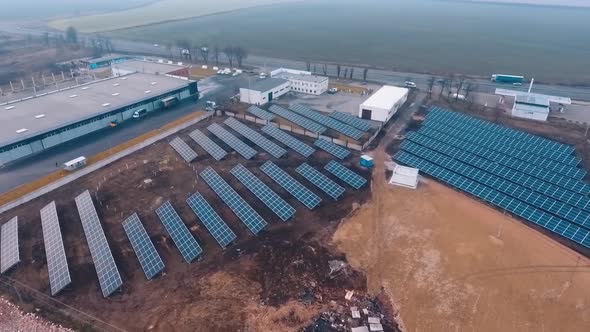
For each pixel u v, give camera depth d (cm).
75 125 8350
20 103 9106
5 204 6012
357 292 4462
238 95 11231
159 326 4050
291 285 4544
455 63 16550
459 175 6738
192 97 11181
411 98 11062
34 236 5447
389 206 6019
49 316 4184
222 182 6544
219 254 5056
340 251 5066
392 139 8388
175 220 5600
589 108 10388
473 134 8025
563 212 5662
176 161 7481
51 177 6850
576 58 17488
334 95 11469
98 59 16050
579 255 4966
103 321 4116
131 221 5584
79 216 5841
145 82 10994
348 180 6631
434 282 4566
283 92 11475
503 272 4691
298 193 6244
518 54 18425
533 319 4078
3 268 4822
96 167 7206
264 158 7575
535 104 9638
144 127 9000
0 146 7088
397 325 4075
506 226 5538
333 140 8206
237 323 4069
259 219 5588
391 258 4941
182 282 4619
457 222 5628
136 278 4694
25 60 16650
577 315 4109
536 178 6544
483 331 3969
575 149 7875
